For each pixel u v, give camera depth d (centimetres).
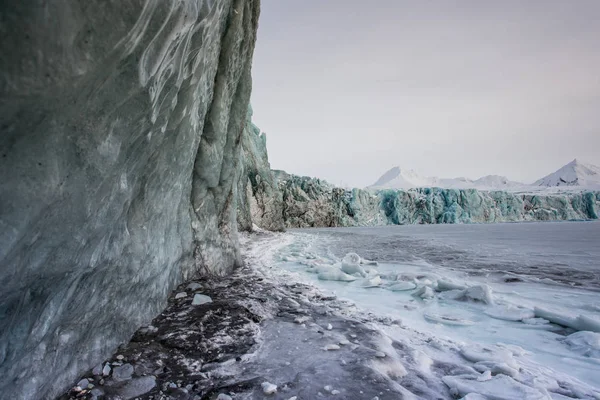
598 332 346
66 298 187
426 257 1084
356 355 270
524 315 405
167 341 291
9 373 154
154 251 332
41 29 103
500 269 834
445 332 361
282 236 1981
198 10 215
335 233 2761
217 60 472
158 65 178
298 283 576
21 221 124
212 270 579
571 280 685
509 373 252
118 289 260
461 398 212
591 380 257
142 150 229
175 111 288
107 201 191
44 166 127
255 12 619
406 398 207
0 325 141
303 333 324
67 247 163
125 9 129
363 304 466
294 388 217
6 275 128
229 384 222
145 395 206
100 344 244
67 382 204
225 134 554
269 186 2661
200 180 505
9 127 109
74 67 118
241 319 355
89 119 144
